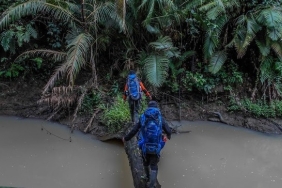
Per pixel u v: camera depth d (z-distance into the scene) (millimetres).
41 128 6707
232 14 7715
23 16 7707
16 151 5906
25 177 5223
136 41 7770
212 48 7281
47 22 8008
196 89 7773
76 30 7316
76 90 7207
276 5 7773
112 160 5809
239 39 7312
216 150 6238
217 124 7188
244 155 6117
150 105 4746
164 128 4711
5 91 7566
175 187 5164
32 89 7652
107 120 6613
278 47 7141
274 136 6812
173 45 7957
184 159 5906
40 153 5891
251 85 7832
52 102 6957
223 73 7738
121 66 7781
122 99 7086
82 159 5793
